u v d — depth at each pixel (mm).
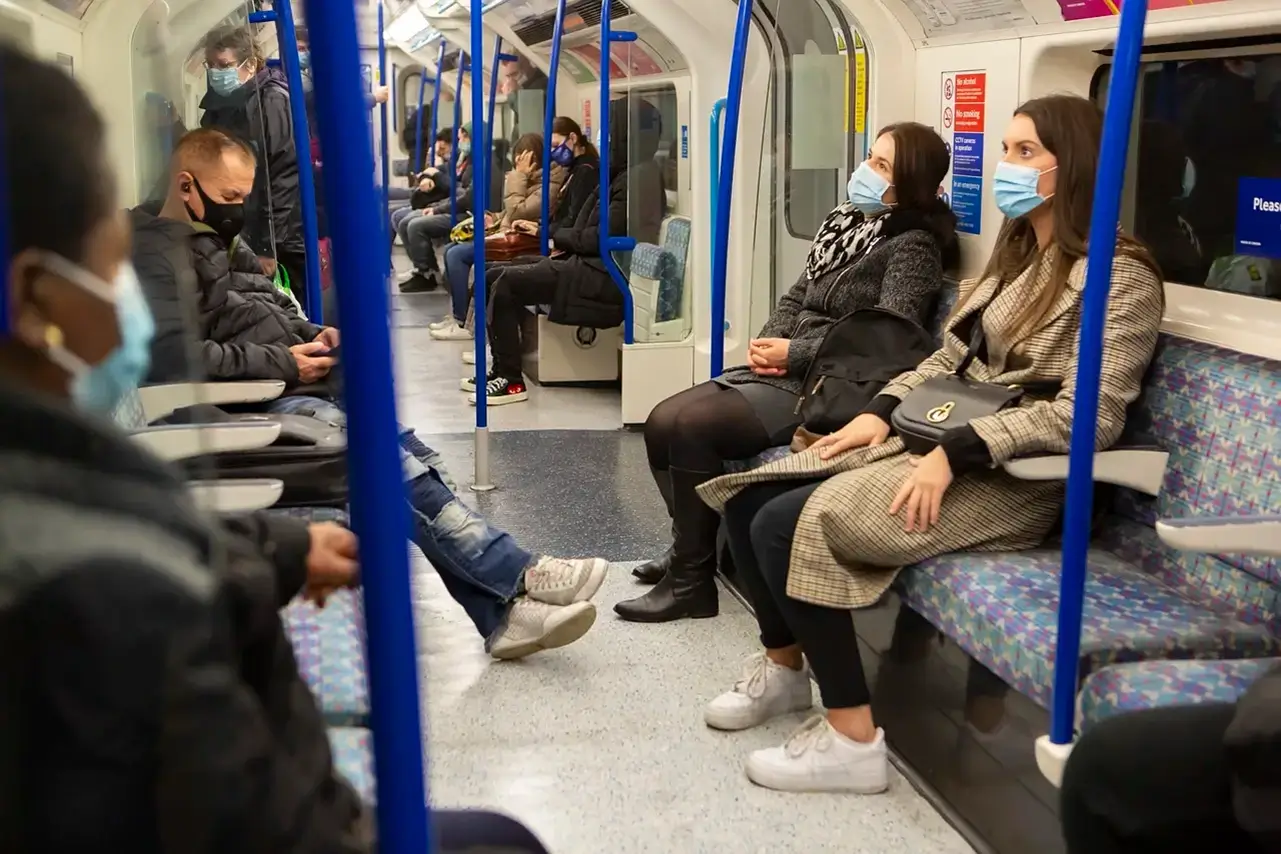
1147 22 2766
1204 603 2357
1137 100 2988
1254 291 2680
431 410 6215
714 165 5293
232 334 3291
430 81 14398
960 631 2406
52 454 797
